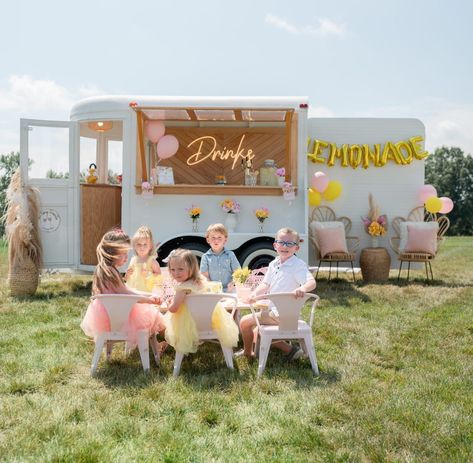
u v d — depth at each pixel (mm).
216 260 4941
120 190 7637
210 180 8273
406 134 8273
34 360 4172
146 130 7371
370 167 8305
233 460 2605
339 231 7910
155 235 7082
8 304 6352
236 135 8203
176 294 3848
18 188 7000
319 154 8289
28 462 2553
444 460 2580
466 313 5891
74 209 7277
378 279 8039
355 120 8305
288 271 4219
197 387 3547
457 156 43344
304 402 3281
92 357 4266
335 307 6152
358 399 3326
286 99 7051
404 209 8312
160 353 4301
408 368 4051
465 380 3744
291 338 3910
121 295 3789
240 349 4574
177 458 2604
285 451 2693
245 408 3209
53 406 3213
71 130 7258
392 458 2602
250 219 7090
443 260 12102
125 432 2889
